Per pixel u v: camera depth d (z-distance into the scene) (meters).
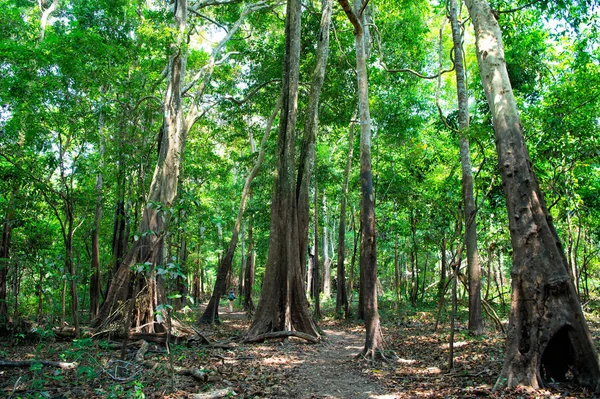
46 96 10.49
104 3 13.52
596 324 10.93
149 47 13.44
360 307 16.39
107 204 17.69
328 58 16.84
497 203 12.88
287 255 11.59
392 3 18.30
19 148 10.36
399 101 16.77
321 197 25.53
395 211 19.78
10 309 11.23
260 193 22.03
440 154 18.45
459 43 11.84
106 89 13.35
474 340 9.43
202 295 39.06
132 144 13.42
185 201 7.32
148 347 8.99
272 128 21.09
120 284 10.95
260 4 17.45
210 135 21.16
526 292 5.27
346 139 26.20
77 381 6.05
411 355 8.75
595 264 17.94
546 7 9.82
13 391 5.18
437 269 25.75
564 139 8.91
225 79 19.72
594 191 14.11
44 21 16.67
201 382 6.22
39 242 11.11
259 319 11.28
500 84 6.00
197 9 16.33
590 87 9.05
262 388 6.11
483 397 4.94
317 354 9.34
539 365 5.02
